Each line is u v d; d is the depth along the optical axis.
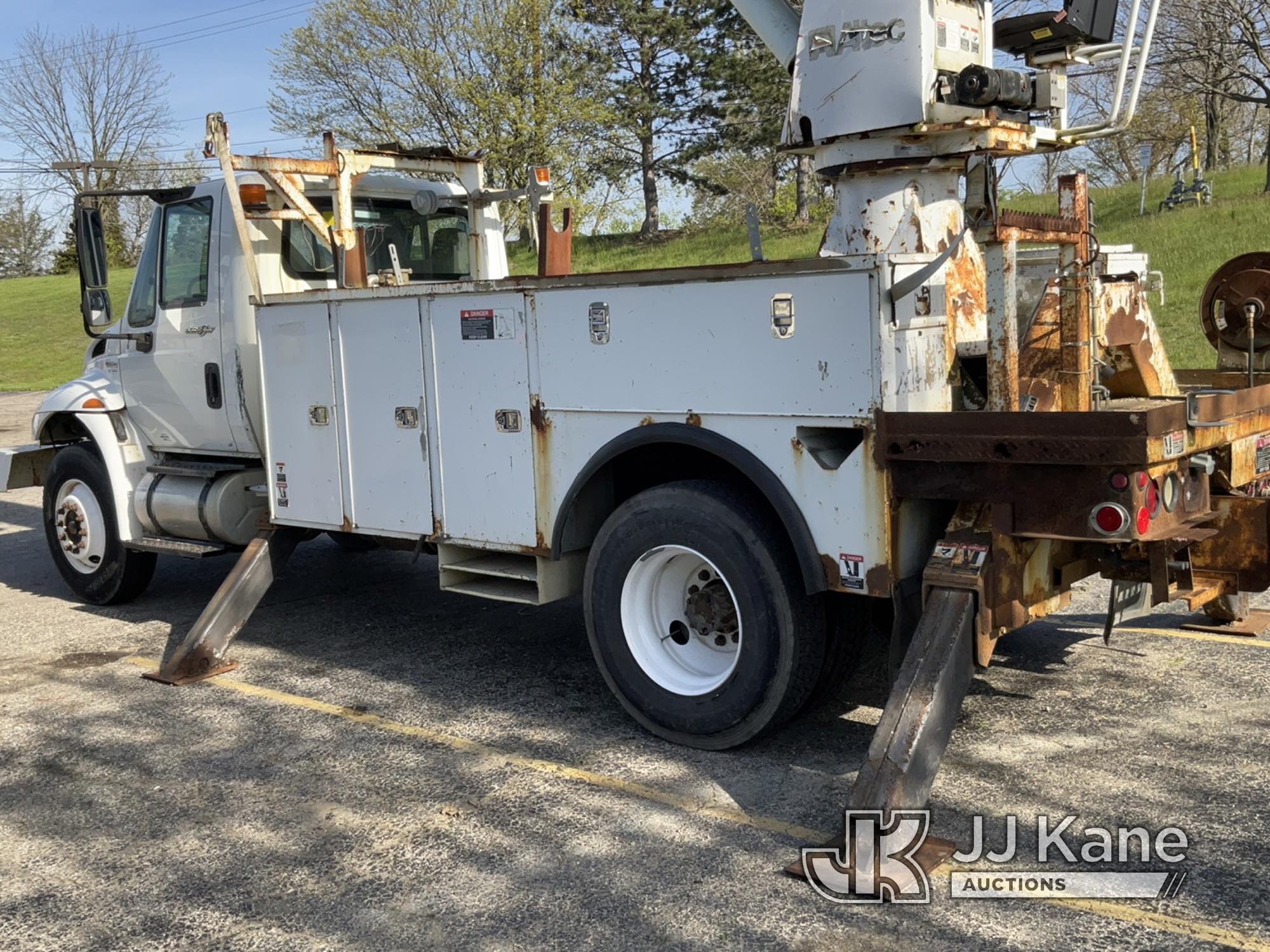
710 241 30.27
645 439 4.23
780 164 33.25
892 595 3.71
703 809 3.80
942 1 4.20
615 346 4.30
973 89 4.03
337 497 5.50
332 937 3.10
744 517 4.03
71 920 3.26
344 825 3.79
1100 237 19.47
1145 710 4.49
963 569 3.56
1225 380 4.90
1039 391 3.98
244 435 6.14
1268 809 3.59
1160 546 3.60
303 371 5.55
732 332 3.95
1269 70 20.19
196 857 3.61
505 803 3.91
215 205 6.07
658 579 4.46
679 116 33.31
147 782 4.24
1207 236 17.73
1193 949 2.85
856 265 3.60
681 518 4.17
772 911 3.13
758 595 4.02
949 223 4.46
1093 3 4.36
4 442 15.84
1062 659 5.16
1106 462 3.25
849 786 3.95
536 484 4.68
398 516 5.25
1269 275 4.72
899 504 3.73
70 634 6.46
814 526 3.85
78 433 7.36
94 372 7.01
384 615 6.59
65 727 4.88
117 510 6.71
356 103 30.72
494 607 6.71
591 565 4.52
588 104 29.97
